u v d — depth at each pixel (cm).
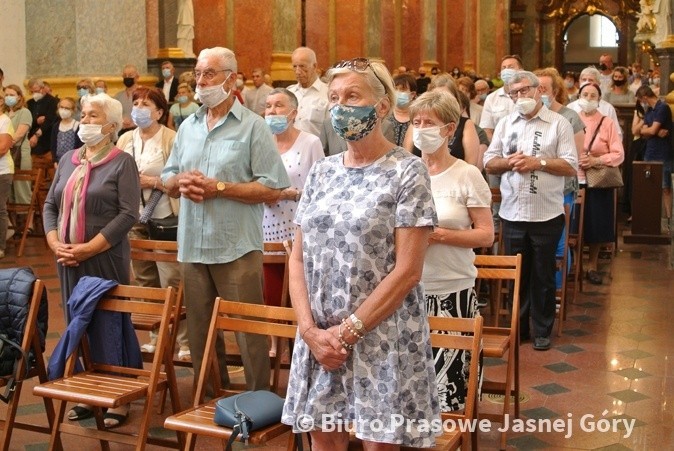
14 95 1140
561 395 604
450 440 396
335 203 356
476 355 414
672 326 773
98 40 1222
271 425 401
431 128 500
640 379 635
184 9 1499
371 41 2088
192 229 526
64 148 1145
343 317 352
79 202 546
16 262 1014
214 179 516
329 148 720
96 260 546
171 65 1388
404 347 354
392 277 346
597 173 927
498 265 543
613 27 4044
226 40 1631
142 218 657
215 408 418
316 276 358
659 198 1159
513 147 703
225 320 451
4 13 1234
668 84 1314
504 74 895
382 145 361
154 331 579
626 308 836
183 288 550
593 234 943
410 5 2433
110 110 548
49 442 503
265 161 527
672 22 1308
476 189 510
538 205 695
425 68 2339
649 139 1221
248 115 532
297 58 808
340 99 353
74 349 485
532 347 714
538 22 3638
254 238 534
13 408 493
